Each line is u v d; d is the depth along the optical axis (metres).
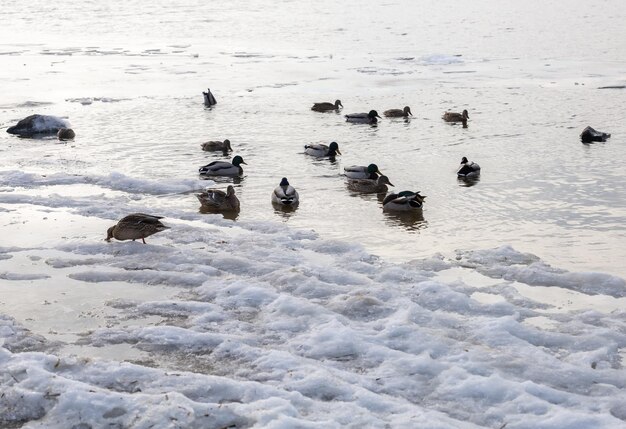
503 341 11.20
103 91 42.78
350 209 21.12
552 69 48.94
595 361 10.61
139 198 21.69
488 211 20.47
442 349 10.83
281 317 12.17
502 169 25.16
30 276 14.36
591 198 21.42
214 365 10.57
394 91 42.56
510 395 9.38
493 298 13.45
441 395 9.59
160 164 26.39
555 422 8.65
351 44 65.38
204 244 16.56
